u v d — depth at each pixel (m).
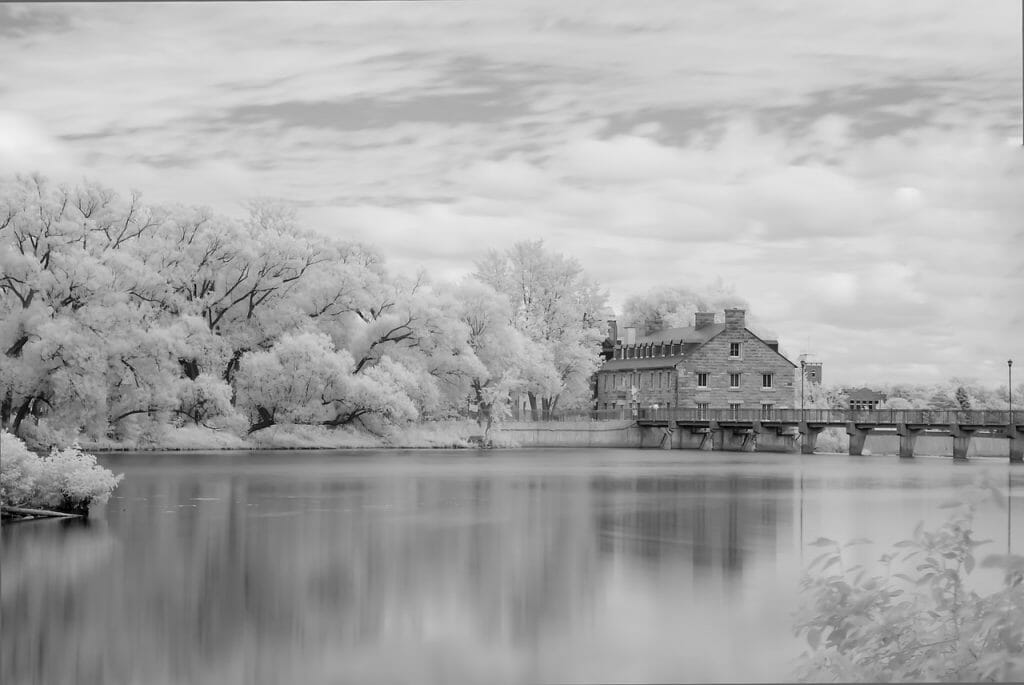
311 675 25.67
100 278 100.06
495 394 134.62
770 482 79.12
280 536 45.25
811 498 65.06
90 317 98.75
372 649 27.73
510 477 81.75
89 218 110.50
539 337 161.62
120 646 27.84
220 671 25.83
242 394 116.25
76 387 94.00
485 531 47.88
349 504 58.69
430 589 34.59
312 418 117.44
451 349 128.75
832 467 101.50
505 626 29.88
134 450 105.12
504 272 165.75
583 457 117.69
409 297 127.25
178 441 109.12
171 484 69.56
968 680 12.69
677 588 34.78
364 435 124.25
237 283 118.38
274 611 31.38
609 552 41.94
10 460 46.56
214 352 113.31
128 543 41.97
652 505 60.19
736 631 28.98
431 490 68.56
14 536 42.72
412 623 30.23
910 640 13.68
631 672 25.73
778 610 31.20
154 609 31.52
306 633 29.16
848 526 50.06
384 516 53.12
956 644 13.32
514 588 34.78
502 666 26.16
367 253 130.50
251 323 121.75
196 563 38.28
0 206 99.81
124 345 99.94
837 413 136.38
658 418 153.88
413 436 129.75
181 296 114.50
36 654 27.05
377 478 78.06
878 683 13.23
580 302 171.75
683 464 105.06
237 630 29.39
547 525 50.19
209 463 91.06
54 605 31.69
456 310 131.75
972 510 13.91
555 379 158.00
